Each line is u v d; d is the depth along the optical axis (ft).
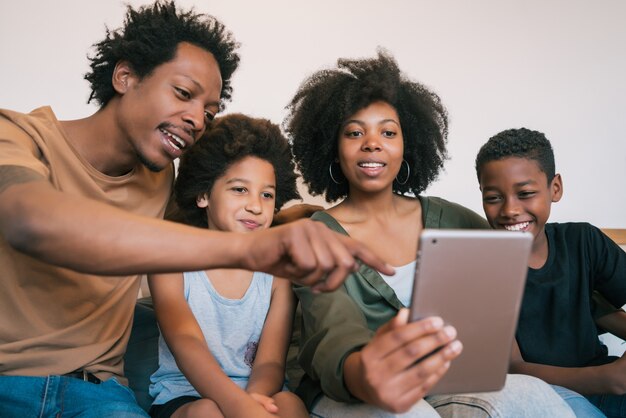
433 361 2.17
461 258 2.13
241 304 4.00
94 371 3.47
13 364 3.22
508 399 3.01
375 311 3.62
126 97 3.60
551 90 6.75
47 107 3.52
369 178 3.81
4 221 2.09
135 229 2.00
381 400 2.24
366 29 6.55
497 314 2.27
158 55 3.56
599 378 3.60
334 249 1.94
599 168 6.78
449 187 6.61
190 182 4.32
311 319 3.40
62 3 5.94
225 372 3.84
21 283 3.27
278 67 6.38
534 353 4.02
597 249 4.22
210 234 2.04
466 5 6.66
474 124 6.69
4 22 5.87
